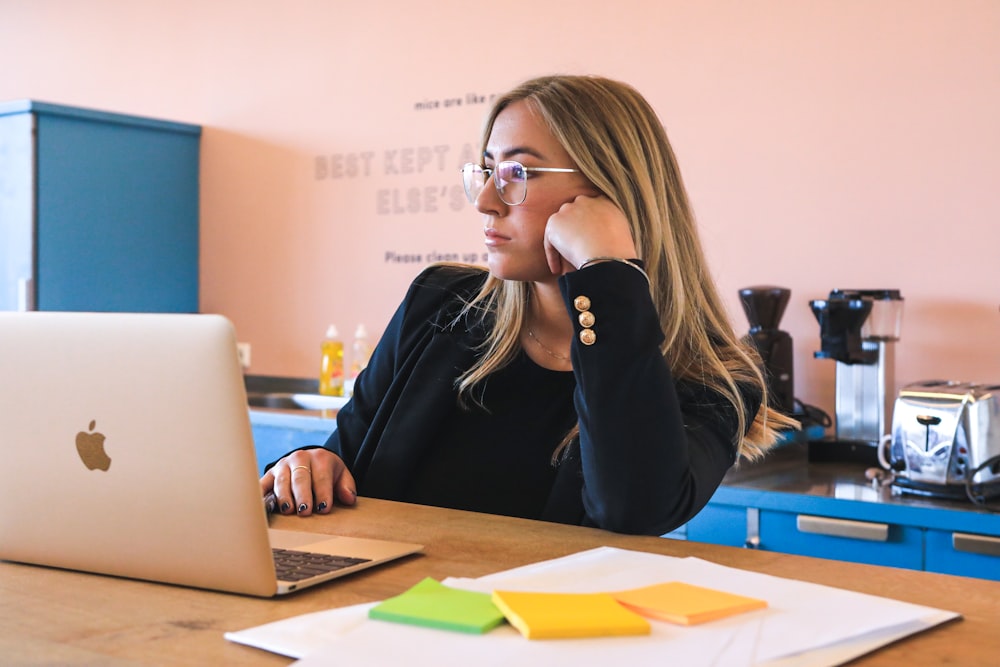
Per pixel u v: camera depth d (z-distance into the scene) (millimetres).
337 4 3779
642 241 1509
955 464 2234
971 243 2645
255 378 4027
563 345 1597
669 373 1294
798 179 2881
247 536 950
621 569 1010
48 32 4594
